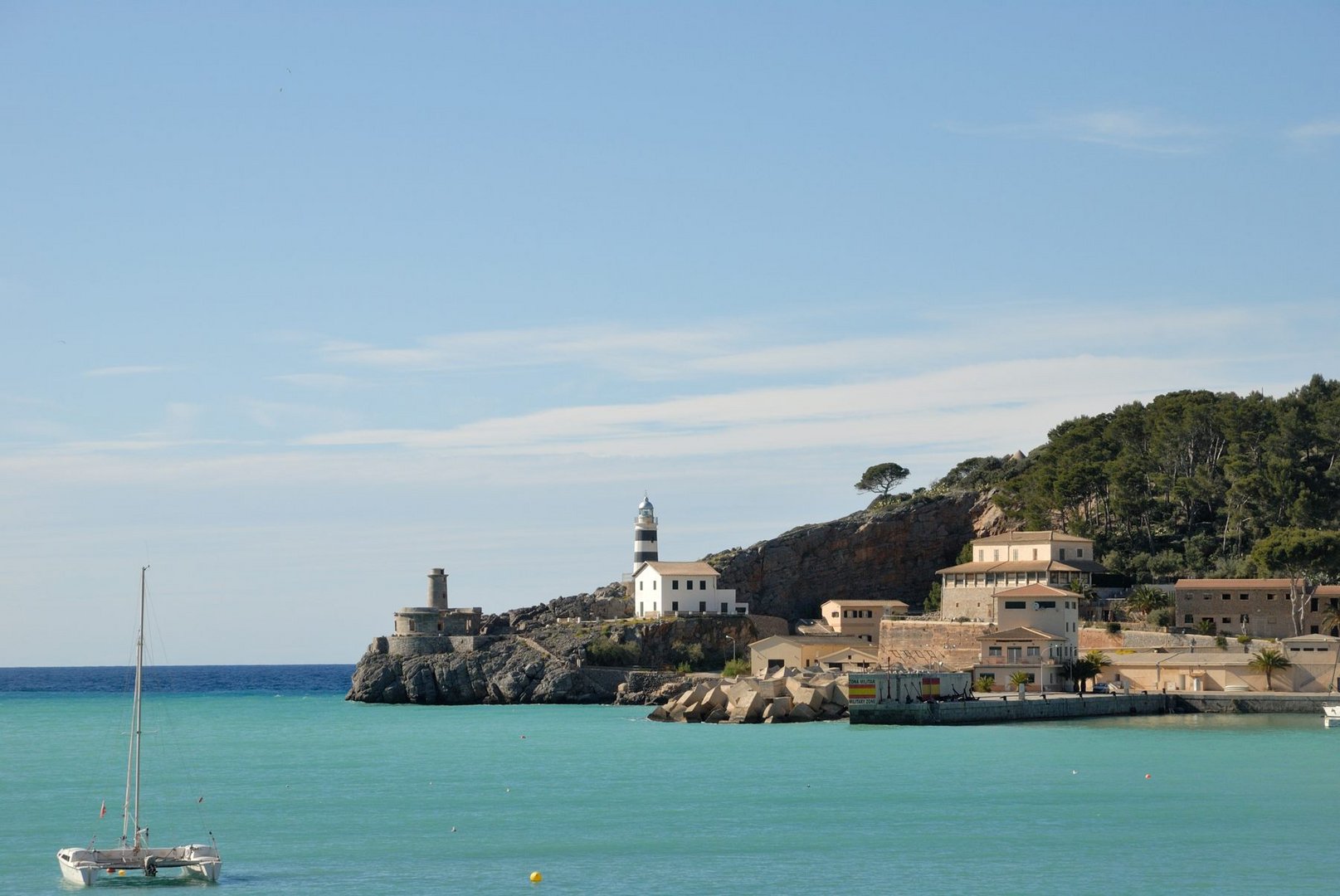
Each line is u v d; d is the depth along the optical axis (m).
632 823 114.81
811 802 124.25
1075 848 102.81
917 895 88.88
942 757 155.38
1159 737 173.88
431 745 181.12
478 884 92.44
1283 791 128.00
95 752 186.12
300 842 107.81
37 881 94.12
